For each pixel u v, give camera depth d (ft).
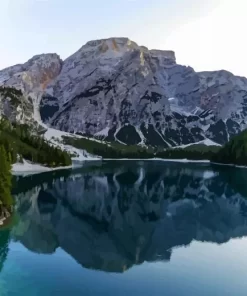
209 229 281.33
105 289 163.02
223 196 447.01
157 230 276.62
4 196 273.33
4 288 160.04
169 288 165.78
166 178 655.76
